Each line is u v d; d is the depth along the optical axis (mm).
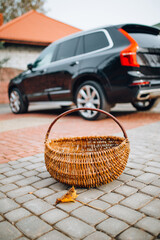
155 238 1136
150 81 3936
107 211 1386
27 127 4383
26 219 1330
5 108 9086
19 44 13516
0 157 2564
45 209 1436
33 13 17578
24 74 6148
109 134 3424
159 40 4383
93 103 4430
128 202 1483
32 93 5938
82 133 3564
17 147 2971
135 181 1797
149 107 5590
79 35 4922
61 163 1656
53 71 5164
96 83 4285
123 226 1235
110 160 1654
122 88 3922
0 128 4410
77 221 1294
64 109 7332
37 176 1979
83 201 1519
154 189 1650
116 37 4160
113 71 3975
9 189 1739
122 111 6008
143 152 2529
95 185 1660
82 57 4590
